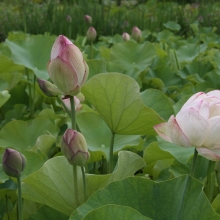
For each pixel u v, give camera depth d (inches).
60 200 48.9
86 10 217.6
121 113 51.8
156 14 248.8
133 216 33.8
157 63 115.0
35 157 53.7
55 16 207.6
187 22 239.9
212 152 41.2
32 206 54.6
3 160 42.6
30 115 89.4
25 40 89.7
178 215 39.1
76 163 43.8
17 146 69.8
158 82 101.0
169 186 40.5
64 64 42.2
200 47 140.6
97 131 65.2
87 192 49.4
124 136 64.2
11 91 95.7
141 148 64.0
